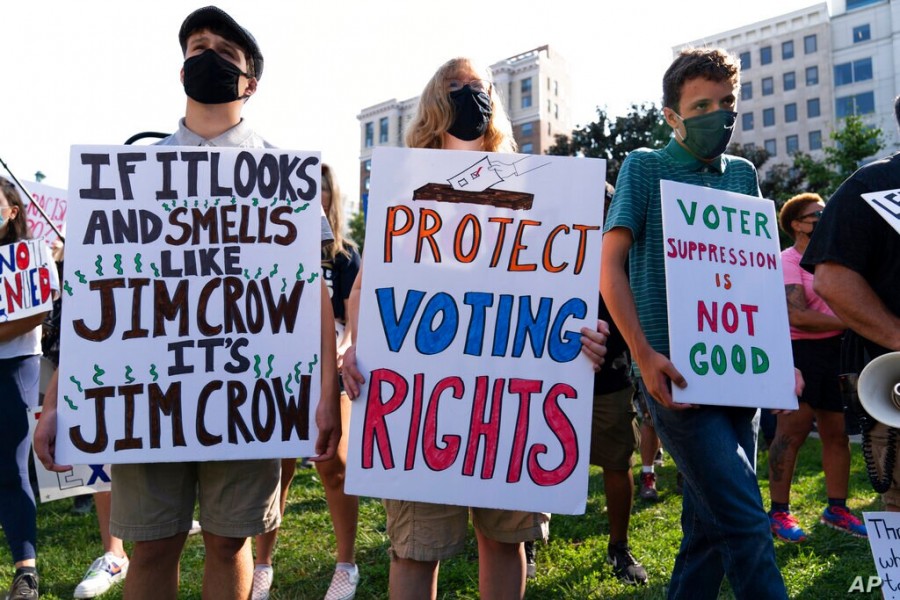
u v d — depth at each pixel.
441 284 1.98
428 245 1.99
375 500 4.54
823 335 3.62
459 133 2.15
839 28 54.53
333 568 3.37
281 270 2.06
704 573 2.14
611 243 2.18
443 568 3.27
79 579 3.33
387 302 1.97
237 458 1.98
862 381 1.80
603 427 3.09
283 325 2.04
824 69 54.62
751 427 2.19
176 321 2.00
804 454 5.93
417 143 2.22
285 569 3.38
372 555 3.53
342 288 3.20
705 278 2.06
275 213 2.07
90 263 1.99
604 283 2.13
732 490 1.94
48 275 2.91
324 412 2.04
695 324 2.01
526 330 1.97
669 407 1.98
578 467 1.93
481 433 1.95
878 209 1.89
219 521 2.04
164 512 1.99
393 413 1.95
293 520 4.23
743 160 2.41
